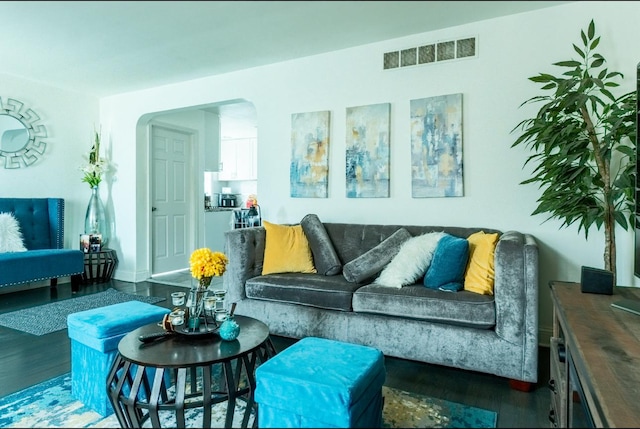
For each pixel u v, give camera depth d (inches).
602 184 93.4
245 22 113.2
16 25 113.1
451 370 94.4
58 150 186.2
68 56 140.8
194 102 171.8
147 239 199.8
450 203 123.1
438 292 92.7
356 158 135.9
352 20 113.9
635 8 101.3
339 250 126.2
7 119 167.8
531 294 83.1
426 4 106.4
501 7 109.3
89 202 193.3
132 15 106.9
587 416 48.7
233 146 338.0
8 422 70.7
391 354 96.4
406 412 75.0
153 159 206.2
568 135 94.7
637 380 45.7
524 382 83.5
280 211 152.4
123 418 68.1
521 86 113.2
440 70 123.3
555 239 110.5
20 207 169.6
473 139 119.4
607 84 92.9
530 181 101.3
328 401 54.6
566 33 108.0
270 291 111.7
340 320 102.2
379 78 132.3
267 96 153.6
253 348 69.1
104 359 74.3
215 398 65.6
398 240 112.7
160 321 84.7
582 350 52.3
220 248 243.9
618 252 104.2
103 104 201.3
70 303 149.9
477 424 71.2
